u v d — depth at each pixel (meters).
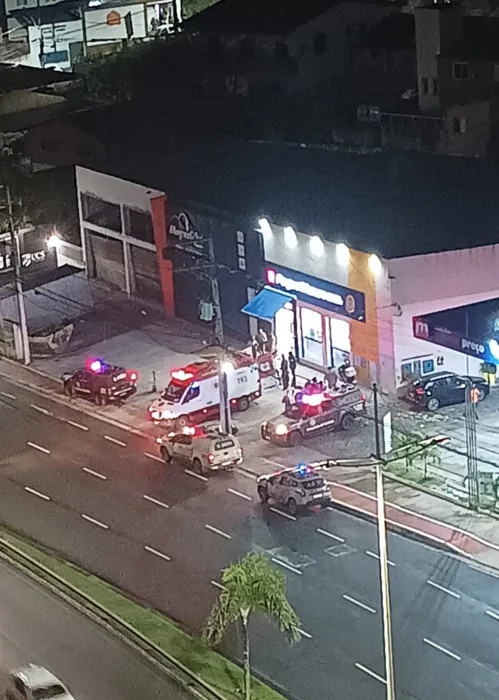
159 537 48.12
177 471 53.97
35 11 114.12
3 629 41.75
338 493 50.25
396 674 37.72
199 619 41.75
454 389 57.75
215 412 59.28
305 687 37.25
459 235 59.94
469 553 44.81
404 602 41.88
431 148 80.44
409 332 58.59
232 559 45.84
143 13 113.56
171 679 37.94
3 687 37.97
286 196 68.44
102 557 46.88
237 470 53.47
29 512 51.28
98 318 73.00
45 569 45.88
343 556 45.31
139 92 94.38
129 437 58.12
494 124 77.12
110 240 76.12
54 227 83.06
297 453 54.59
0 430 60.03
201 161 77.69
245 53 92.75
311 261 62.31
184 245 70.06
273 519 48.75
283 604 35.75
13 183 83.75
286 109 89.56
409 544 45.84
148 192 71.88
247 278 67.38
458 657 38.44
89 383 62.41
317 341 63.53
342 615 41.28
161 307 72.94
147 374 64.94
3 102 93.25
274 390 61.84
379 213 63.16
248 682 35.69
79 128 88.31
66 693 36.53
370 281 58.78
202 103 91.56
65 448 57.47
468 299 58.91
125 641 40.44
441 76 79.75
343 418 56.22
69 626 41.66
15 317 73.88
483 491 49.16
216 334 66.81
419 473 51.19
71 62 112.50
